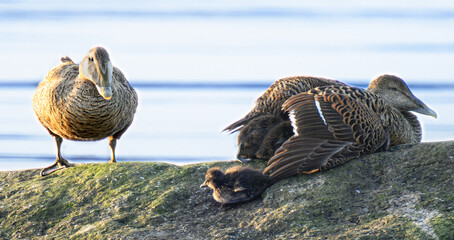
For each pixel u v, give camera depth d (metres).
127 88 12.88
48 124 12.46
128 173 11.10
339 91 10.83
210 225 9.35
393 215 8.80
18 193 10.90
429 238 8.17
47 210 10.30
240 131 11.73
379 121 10.79
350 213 9.07
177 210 9.97
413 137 12.45
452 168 9.73
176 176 11.02
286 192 9.75
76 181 11.09
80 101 11.76
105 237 9.09
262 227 8.98
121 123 12.57
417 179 9.68
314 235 8.57
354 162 10.38
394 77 13.06
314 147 10.21
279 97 11.92
